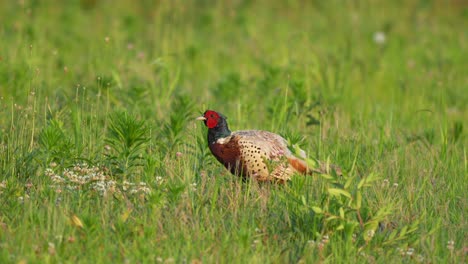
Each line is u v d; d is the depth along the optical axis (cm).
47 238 898
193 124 1315
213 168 1194
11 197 1017
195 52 2092
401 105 1761
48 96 1563
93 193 1041
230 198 1037
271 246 939
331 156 1254
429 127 1506
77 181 1051
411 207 1061
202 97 1675
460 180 1196
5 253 840
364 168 1233
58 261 851
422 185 1112
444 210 1062
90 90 1527
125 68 1778
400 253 921
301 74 1833
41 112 1393
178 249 895
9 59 1677
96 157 1189
